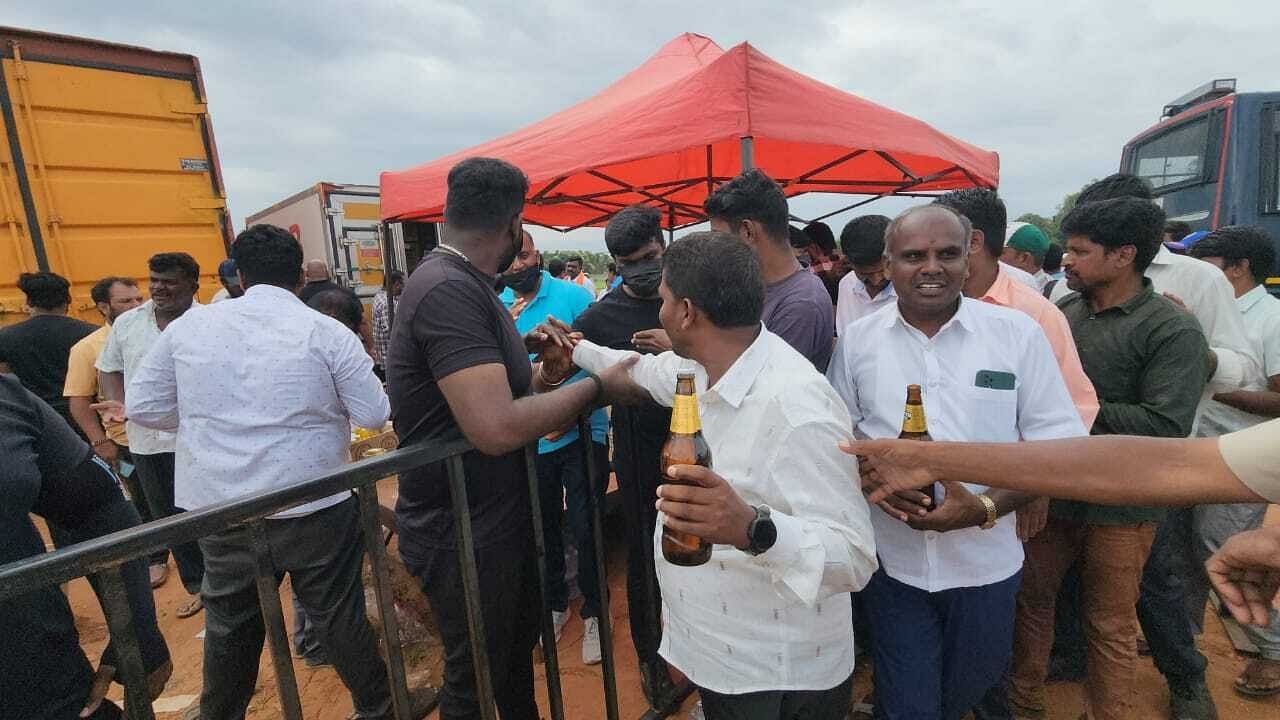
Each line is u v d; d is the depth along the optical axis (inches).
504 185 65.9
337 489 53.6
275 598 51.3
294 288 94.2
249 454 85.0
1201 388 79.0
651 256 101.0
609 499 147.9
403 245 434.6
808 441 51.1
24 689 52.7
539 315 142.6
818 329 81.3
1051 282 156.7
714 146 190.5
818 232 179.6
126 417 90.3
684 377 48.4
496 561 70.7
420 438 67.8
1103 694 86.3
